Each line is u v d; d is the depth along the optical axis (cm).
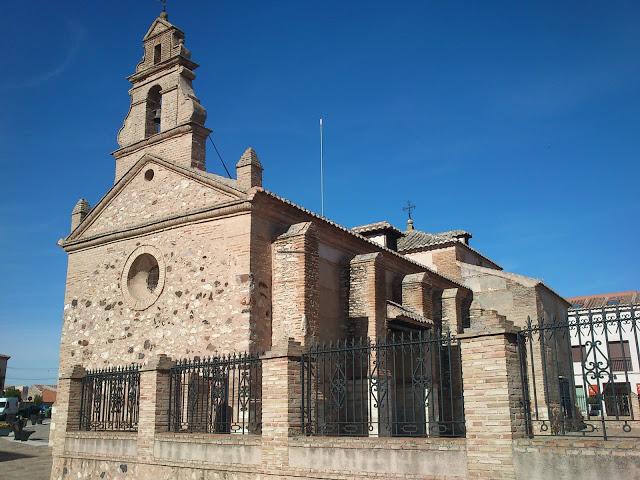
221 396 1623
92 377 1786
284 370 1287
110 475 1586
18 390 8331
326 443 1187
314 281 1875
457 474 1027
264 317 1838
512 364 1026
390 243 3500
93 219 2306
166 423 1541
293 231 1892
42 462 2222
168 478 1452
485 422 1007
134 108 2372
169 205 2070
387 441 1113
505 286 3097
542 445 948
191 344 1880
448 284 2886
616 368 3806
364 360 1966
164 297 1991
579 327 997
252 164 1891
